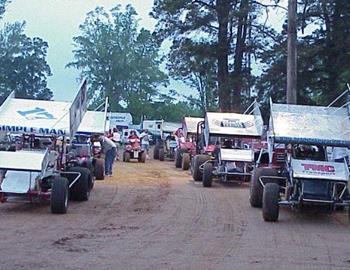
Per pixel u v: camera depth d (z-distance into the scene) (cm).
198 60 4347
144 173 2798
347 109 1650
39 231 1239
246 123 2438
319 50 3578
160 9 4350
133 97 9369
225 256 1058
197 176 2395
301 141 1541
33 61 7919
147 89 9588
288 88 2306
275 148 1655
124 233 1244
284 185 1617
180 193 1972
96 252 1054
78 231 1252
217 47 4284
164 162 3972
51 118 1675
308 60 3625
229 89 4244
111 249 1083
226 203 1770
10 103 1733
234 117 2466
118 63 9606
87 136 2534
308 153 1587
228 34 4297
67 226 1309
